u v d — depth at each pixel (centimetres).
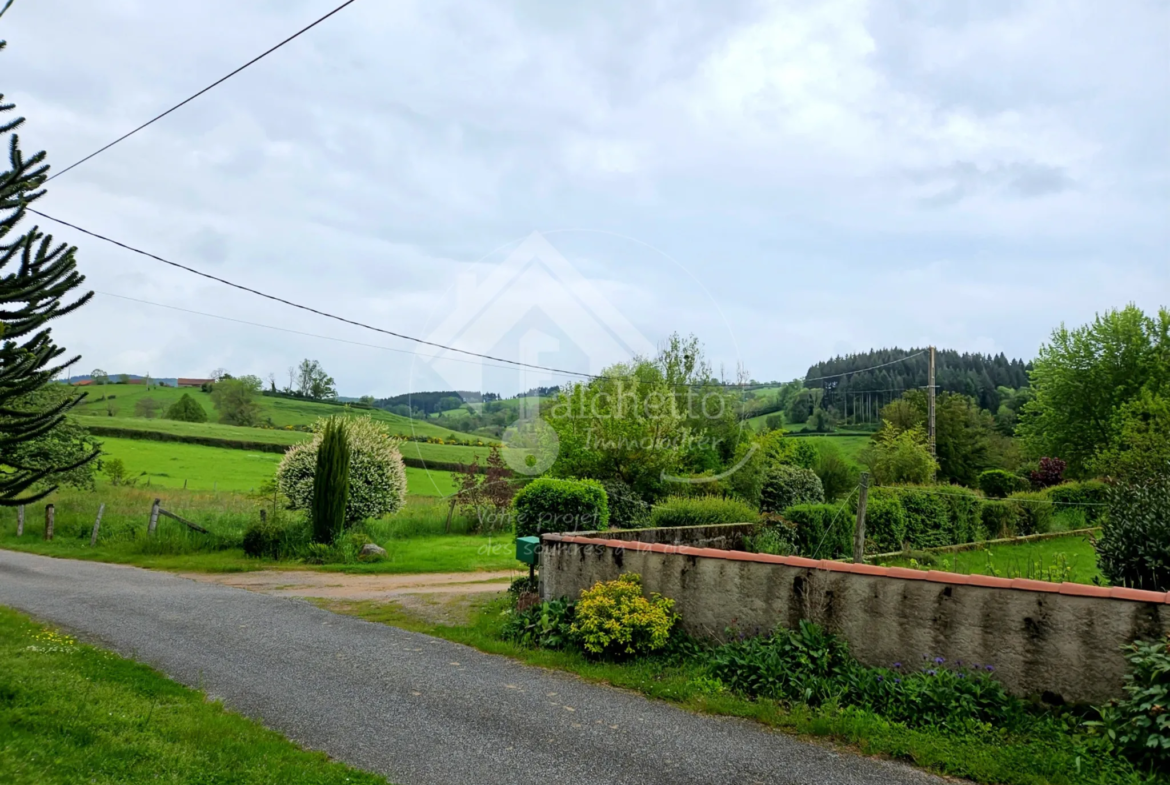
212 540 1684
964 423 4472
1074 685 535
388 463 2020
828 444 3095
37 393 1931
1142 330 3725
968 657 578
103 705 552
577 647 764
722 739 536
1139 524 912
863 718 555
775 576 689
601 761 494
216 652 752
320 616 953
